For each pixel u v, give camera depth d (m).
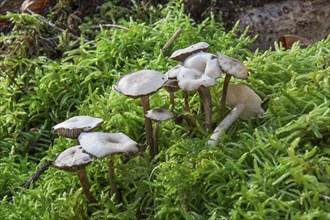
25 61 0.60
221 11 0.64
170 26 0.60
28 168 0.52
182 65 0.45
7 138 0.54
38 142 0.55
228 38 0.59
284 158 0.41
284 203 0.39
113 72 0.57
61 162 0.41
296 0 0.63
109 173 0.44
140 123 0.50
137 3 0.66
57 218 0.44
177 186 0.42
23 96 0.57
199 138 0.47
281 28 0.62
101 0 0.66
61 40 0.61
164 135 0.48
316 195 0.39
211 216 0.41
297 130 0.44
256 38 0.62
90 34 0.63
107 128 0.49
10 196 0.48
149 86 0.43
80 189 0.44
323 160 0.41
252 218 0.39
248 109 0.47
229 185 0.42
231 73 0.44
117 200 0.45
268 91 0.50
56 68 0.57
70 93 0.56
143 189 0.44
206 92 0.46
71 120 0.44
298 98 0.47
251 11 0.63
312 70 0.51
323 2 0.62
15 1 0.71
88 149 0.41
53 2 0.67
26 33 0.61
